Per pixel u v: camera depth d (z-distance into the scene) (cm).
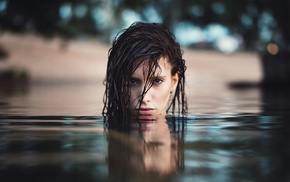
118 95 222
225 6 3581
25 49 2058
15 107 328
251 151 123
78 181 88
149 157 112
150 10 3762
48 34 1589
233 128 182
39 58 1961
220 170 98
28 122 209
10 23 1443
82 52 2275
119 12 3906
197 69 2044
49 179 90
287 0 2469
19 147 131
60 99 463
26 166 103
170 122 202
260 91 769
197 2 3703
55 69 1809
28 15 1436
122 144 134
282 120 218
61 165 103
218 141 141
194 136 153
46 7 1429
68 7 1608
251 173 96
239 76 1897
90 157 112
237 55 2812
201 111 284
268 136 155
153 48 215
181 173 95
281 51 1502
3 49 1973
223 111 283
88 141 141
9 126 191
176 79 235
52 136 155
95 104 371
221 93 674
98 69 1930
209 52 2986
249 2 3400
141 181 88
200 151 121
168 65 223
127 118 214
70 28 1698
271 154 118
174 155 115
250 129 178
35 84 1198
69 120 217
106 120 213
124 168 99
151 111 221
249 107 329
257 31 3653
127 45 218
